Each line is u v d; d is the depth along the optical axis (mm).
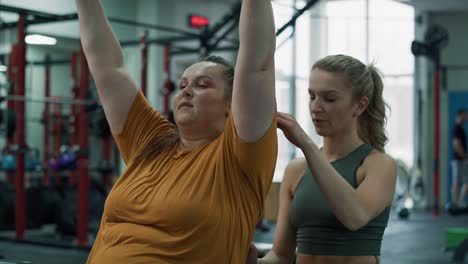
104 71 1590
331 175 1446
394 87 11375
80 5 1612
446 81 10742
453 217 9844
